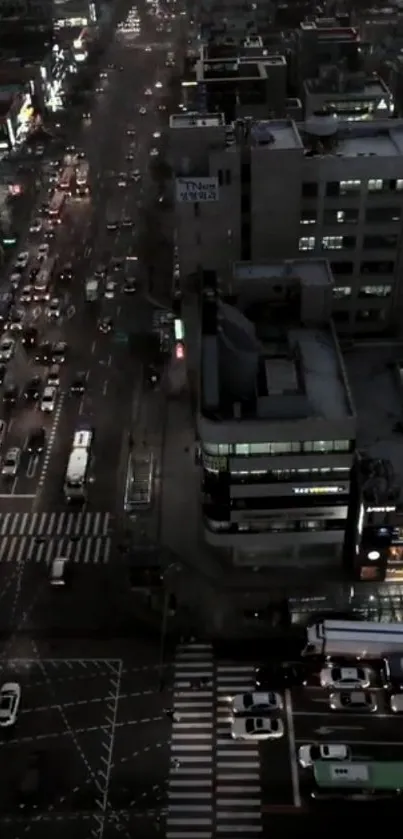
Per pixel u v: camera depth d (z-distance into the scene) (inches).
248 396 3624.5
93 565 4025.6
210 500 3587.6
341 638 3435.0
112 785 3117.6
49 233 7126.0
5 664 3577.8
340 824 2952.8
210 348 3585.1
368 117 6230.3
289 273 4001.0
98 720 3351.4
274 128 4475.9
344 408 3472.0
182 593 3799.2
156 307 6008.9
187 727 3316.9
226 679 3484.3
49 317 5925.2
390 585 3750.0
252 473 3464.6
